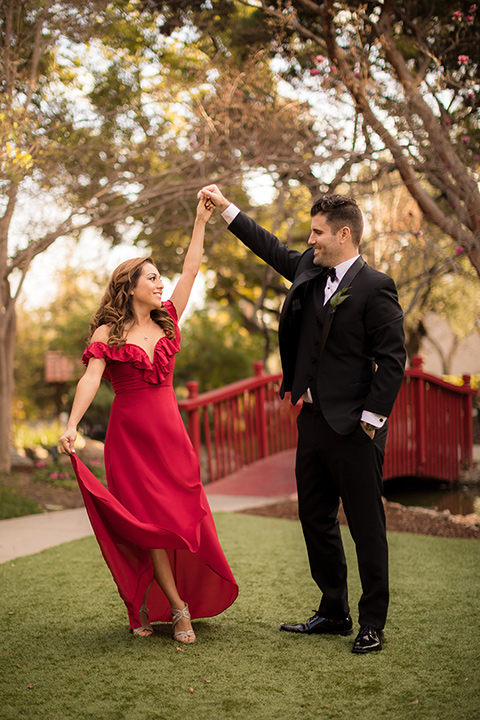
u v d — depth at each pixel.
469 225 5.40
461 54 5.62
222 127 5.95
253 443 7.95
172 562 2.91
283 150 5.83
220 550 2.78
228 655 2.59
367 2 5.49
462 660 2.53
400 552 4.34
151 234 8.27
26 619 3.02
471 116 5.74
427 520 5.56
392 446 7.97
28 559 4.11
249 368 13.75
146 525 2.57
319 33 5.88
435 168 5.25
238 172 6.28
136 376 2.72
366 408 2.56
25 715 2.11
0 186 5.30
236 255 10.30
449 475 8.80
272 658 2.56
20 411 15.35
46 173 5.55
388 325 2.57
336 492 2.82
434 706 2.16
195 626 2.94
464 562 4.07
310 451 2.74
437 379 8.49
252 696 2.24
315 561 2.83
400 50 5.87
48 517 5.52
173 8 5.68
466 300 9.93
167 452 2.72
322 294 2.74
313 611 3.13
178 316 2.93
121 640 2.74
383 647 2.67
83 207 6.19
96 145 6.01
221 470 8.07
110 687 2.31
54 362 13.44
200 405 6.85
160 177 6.86
